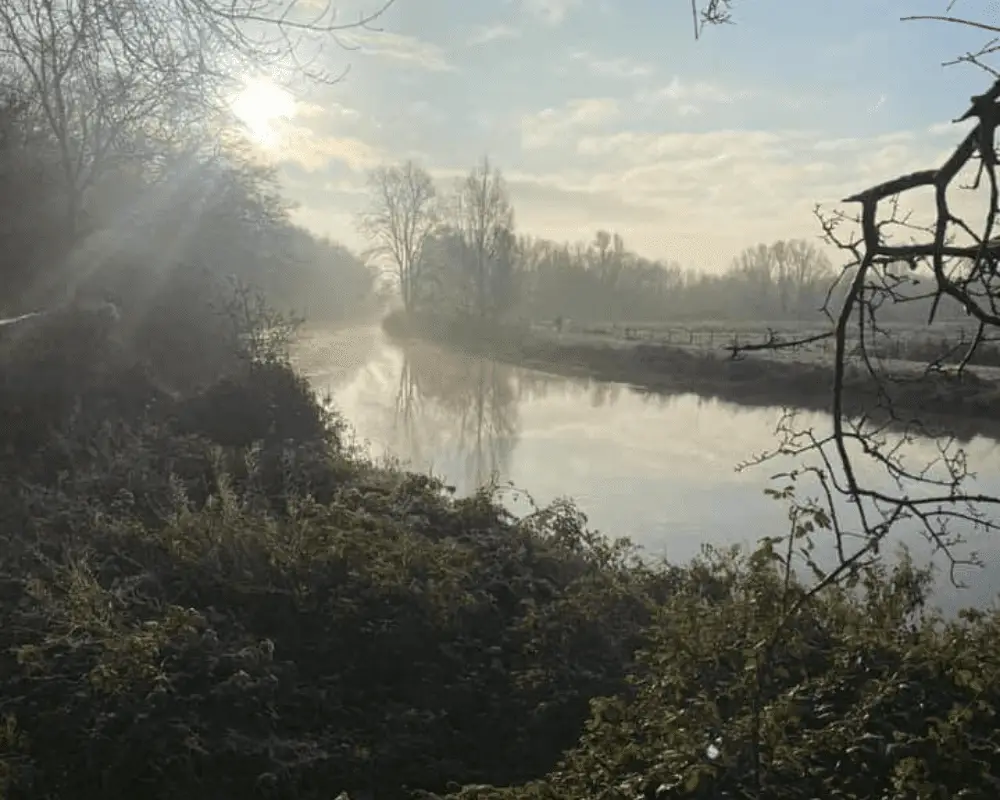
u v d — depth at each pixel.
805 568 12.98
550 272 85.75
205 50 6.02
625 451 23.28
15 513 10.22
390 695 8.27
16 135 17.70
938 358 3.33
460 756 7.63
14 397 12.92
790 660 7.34
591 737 6.74
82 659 7.65
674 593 10.51
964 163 2.75
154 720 7.04
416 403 32.09
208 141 19.55
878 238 2.87
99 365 14.86
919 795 5.52
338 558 9.79
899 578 8.97
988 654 7.11
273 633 8.81
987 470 19.36
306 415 16.39
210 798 6.62
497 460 21.72
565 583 10.65
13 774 6.46
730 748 6.00
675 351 42.84
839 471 19.31
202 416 15.02
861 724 6.37
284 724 7.62
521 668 8.72
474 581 10.08
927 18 2.84
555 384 39.97
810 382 34.22
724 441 24.95
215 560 9.60
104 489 11.32
